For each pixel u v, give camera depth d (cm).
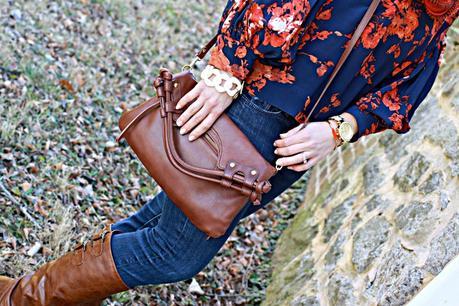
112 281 182
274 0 144
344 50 150
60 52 378
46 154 284
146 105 165
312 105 157
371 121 164
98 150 311
